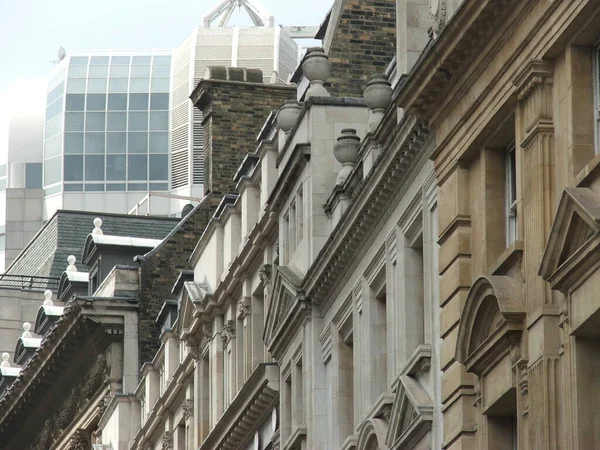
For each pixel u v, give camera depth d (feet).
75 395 480.64
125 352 448.65
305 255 284.00
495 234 206.18
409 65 250.78
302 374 288.30
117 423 427.74
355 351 261.44
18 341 559.79
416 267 240.32
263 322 338.13
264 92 444.96
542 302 186.70
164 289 456.04
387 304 245.86
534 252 189.57
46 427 506.48
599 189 177.17
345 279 268.00
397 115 246.88
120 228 517.14
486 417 202.49
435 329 227.40
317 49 289.74
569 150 184.24
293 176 290.97
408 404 230.89
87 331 454.81
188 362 376.68
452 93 212.43
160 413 398.42
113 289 457.68
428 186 230.68
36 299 629.51
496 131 204.74
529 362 187.83
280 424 297.74
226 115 444.96
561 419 181.78
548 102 190.19
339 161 276.62
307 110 286.05
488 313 199.72
